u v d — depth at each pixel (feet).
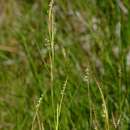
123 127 9.91
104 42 11.71
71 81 10.43
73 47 12.30
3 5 14.97
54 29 8.70
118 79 10.64
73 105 10.27
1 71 12.86
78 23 13.24
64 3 13.23
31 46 12.16
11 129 11.50
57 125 8.63
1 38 14.16
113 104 10.44
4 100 11.83
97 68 11.80
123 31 10.85
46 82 11.14
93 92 10.46
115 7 11.73
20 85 12.31
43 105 10.29
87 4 12.40
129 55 11.47
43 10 11.39
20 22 13.83
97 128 9.23
